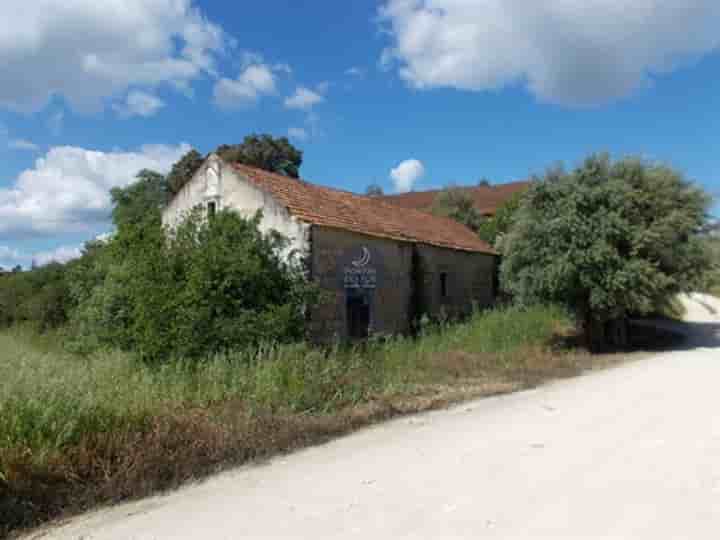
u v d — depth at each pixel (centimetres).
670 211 1752
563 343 1758
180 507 507
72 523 479
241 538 434
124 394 741
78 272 1797
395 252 1780
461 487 526
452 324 1914
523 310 1895
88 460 581
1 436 557
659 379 1158
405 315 1814
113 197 2486
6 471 521
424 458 630
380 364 1162
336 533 434
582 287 1650
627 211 1683
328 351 1259
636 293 1617
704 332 2458
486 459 614
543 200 1736
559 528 429
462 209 3809
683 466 569
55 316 2380
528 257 1709
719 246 1842
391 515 466
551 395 1015
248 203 1501
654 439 676
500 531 427
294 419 772
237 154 3534
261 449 662
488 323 1712
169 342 1058
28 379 687
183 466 595
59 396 642
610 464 582
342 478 569
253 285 1167
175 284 1120
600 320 1764
